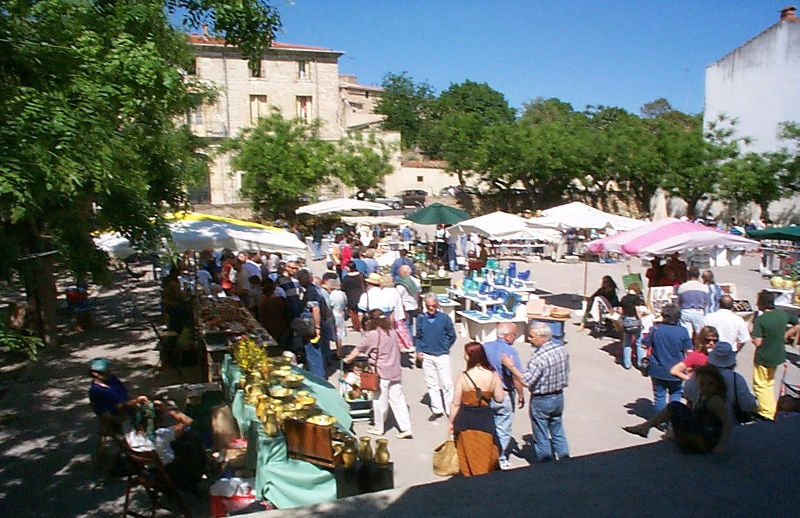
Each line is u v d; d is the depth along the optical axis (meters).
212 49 41.66
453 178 52.78
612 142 40.44
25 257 7.21
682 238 11.91
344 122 53.16
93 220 9.32
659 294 12.92
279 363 6.84
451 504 3.10
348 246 19.62
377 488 5.62
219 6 10.93
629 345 10.91
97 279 8.53
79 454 7.25
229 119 42.66
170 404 6.24
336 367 10.96
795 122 34.16
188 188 14.52
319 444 5.37
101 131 6.61
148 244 9.91
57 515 5.80
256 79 43.22
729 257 23.89
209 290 13.29
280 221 31.06
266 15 11.41
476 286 14.20
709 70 39.03
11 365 11.14
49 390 9.73
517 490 3.26
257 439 5.50
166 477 5.59
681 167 37.00
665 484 3.33
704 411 3.86
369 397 8.27
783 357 7.94
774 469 3.52
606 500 3.14
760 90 36.47
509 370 6.57
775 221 36.12
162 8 10.69
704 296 10.84
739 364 11.13
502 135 42.56
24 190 5.48
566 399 9.20
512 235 15.65
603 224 15.49
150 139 10.34
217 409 6.78
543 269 24.12
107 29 9.24
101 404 6.72
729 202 38.47
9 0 6.52
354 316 12.96
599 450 7.24
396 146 37.44
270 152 32.81
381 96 80.00
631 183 43.31
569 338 13.20
